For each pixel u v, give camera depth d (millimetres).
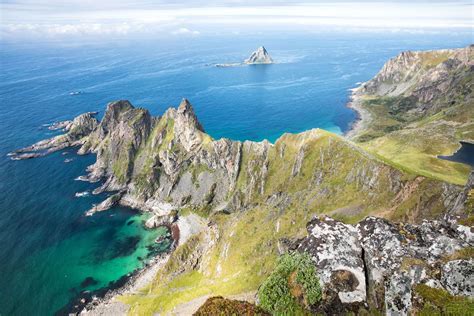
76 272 143375
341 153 128250
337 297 30875
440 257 30344
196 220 184000
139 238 168500
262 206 135875
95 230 174250
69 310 122875
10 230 170250
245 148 198250
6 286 134750
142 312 109312
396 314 28469
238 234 122500
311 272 32500
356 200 99062
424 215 73875
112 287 134500
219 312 31984
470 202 44469
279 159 176750
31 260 149750
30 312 122625
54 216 184375
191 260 131625
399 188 90688
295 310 31531
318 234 35812
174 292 113062
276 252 85125
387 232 33938
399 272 30281
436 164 174750
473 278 27172
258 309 32250
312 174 133625
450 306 26438
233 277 96312
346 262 32344
